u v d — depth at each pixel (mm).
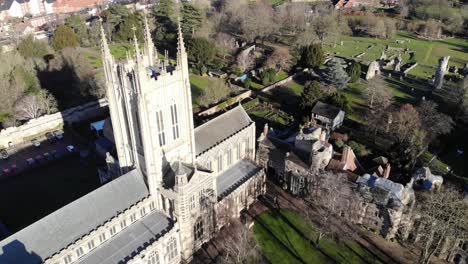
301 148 116312
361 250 97750
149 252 84000
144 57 90250
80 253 79000
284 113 175000
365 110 174875
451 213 88312
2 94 167750
